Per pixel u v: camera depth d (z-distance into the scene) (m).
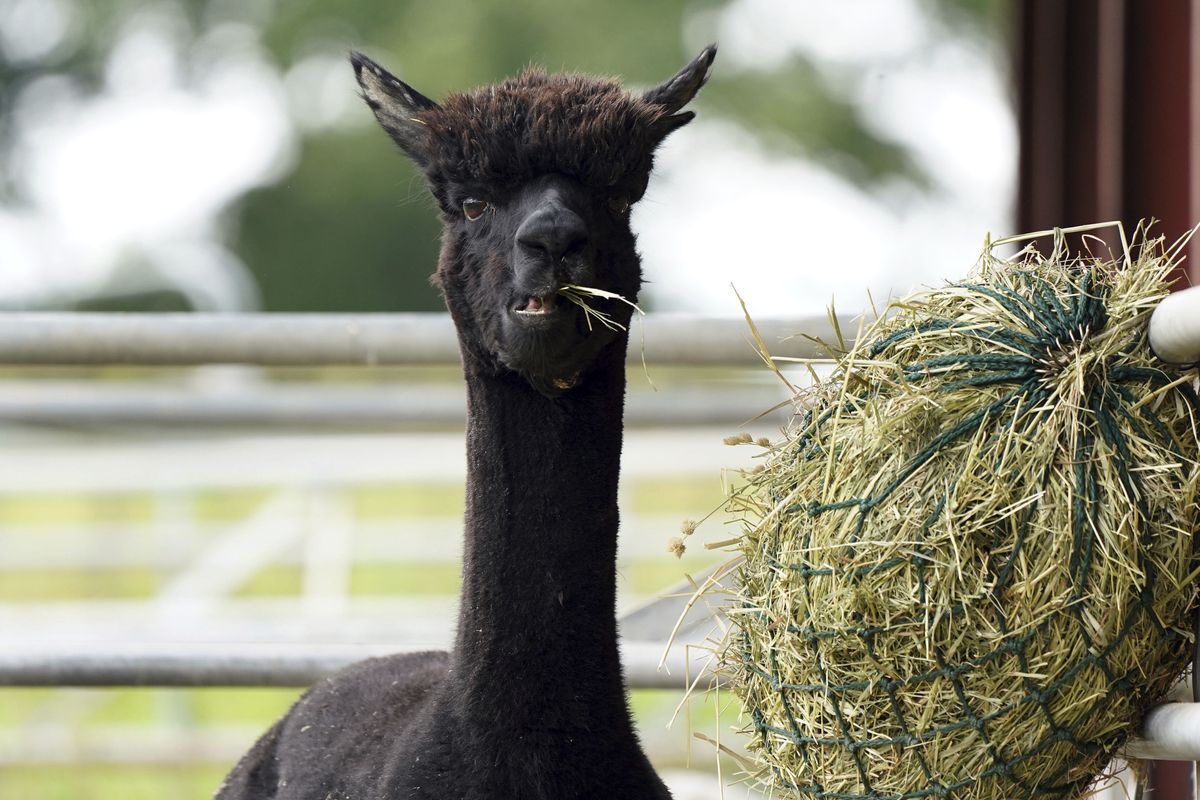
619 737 13.23
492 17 70.44
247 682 16.72
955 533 10.49
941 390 10.88
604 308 13.24
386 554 38.59
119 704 38.94
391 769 13.24
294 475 37.19
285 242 75.88
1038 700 10.52
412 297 74.50
